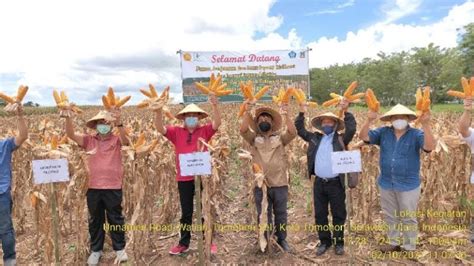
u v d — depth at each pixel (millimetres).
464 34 48031
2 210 4645
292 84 18188
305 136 5598
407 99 57938
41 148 5047
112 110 4969
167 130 5289
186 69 17875
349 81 70688
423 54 55312
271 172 5281
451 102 56875
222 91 5090
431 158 5875
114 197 5070
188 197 5320
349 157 4500
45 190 5625
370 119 5102
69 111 4793
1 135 10164
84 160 4980
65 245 5910
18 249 5867
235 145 14156
